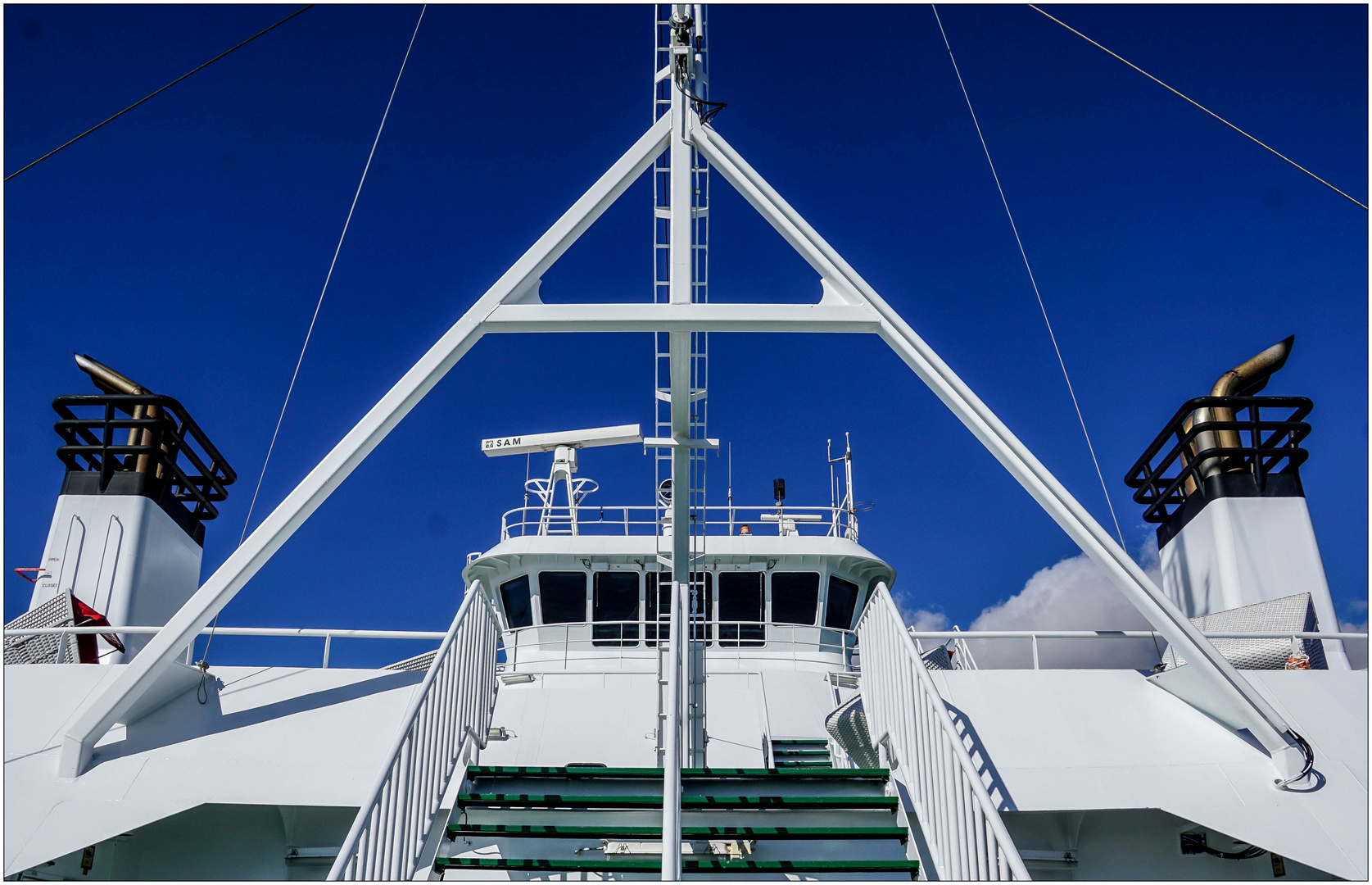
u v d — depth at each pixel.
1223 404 11.25
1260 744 7.27
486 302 7.13
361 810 5.05
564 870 6.02
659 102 8.00
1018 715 7.61
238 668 7.86
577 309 7.13
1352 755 7.14
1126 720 7.57
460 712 7.14
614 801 6.62
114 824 6.61
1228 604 10.38
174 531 10.51
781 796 6.80
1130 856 7.65
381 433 7.08
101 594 9.49
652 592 13.07
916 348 7.04
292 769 7.11
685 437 8.34
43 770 6.88
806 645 13.13
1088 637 8.43
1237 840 6.91
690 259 7.31
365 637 8.28
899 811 6.55
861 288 7.16
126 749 7.07
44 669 7.60
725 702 10.27
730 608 13.24
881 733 7.52
